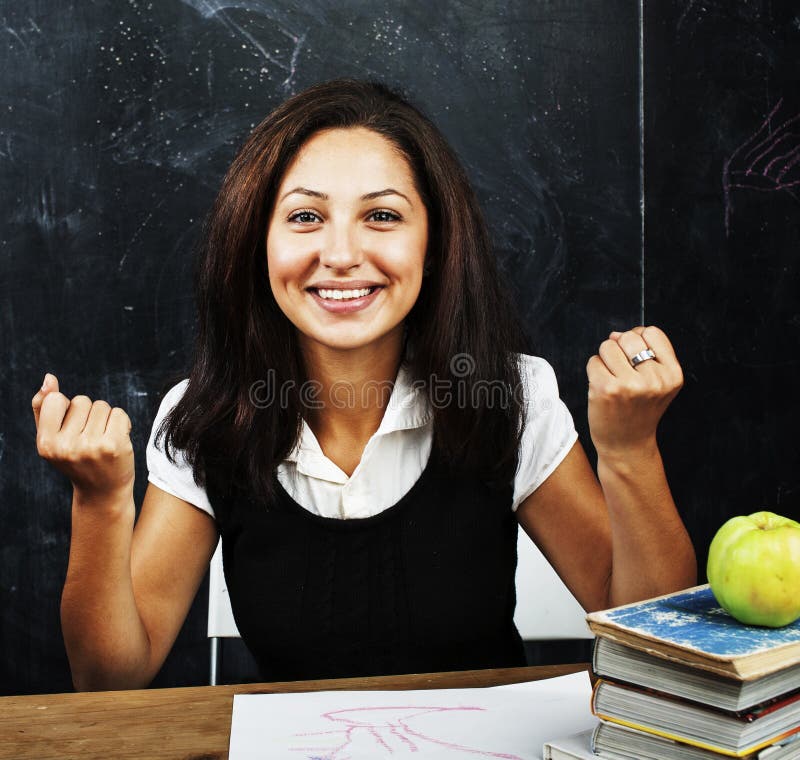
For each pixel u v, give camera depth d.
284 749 0.70
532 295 2.02
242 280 1.04
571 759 0.66
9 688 1.94
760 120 2.08
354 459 1.11
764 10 2.07
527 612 1.36
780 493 2.13
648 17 2.02
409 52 1.95
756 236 2.10
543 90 2.00
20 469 1.93
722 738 0.60
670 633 0.62
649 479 0.91
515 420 1.08
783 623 0.64
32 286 1.90
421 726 0.75
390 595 1.07
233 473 1.08
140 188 1.91
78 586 0.93
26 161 1.89
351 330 0.99
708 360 2.09
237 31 1.91
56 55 1.89
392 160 0.99
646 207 2.04
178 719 0.77
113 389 1.93
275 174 1.00
